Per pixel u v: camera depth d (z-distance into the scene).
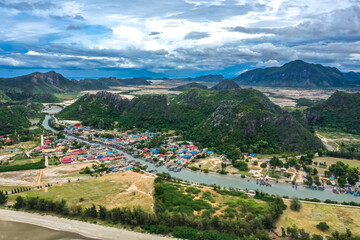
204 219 110.19
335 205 131.38
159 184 151.75
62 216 124.25
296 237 100.12
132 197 143.25
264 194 145.00
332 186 162.38
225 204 132.00
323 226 108.75
